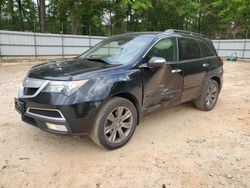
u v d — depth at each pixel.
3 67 14.29
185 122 4.80
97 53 4.50
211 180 2.97
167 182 2.91
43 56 21.27
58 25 37.03
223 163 3.35
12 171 3.04
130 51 4.01
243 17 34.56
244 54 24.83
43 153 3.48
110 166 3.20
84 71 3.35
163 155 3.50
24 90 3.46
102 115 3.34
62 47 22.36
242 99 6.85
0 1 31.84
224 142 3.97
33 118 3.32
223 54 26.58
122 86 3.49
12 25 35.09
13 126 4.37
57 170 3.09
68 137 3.99
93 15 36.50
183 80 4.57
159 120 4.87
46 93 3.15
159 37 4.25
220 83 5.79
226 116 5.25
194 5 37.66
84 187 2.80
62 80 3.14
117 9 34.66
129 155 3.48
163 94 4.21
